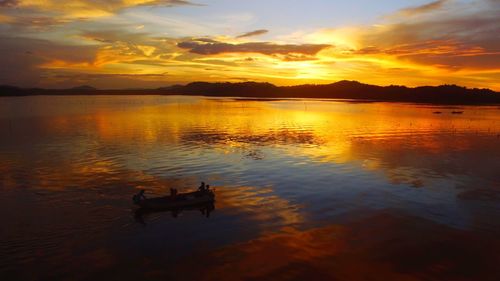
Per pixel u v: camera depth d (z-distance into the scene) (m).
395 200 29.36
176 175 36.16
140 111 123.75
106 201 28.69
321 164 41.09
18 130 68.00
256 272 18.92
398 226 24.42
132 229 23.89
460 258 20.42
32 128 71.12
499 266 19.66
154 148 49.59
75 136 60.31
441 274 18.91
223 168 38.84
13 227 23.83
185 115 106.12
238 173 37.00
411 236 23.00
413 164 41.75
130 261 19.97
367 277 18.58
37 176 35.12
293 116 105.19
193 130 69.62
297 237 22.83
